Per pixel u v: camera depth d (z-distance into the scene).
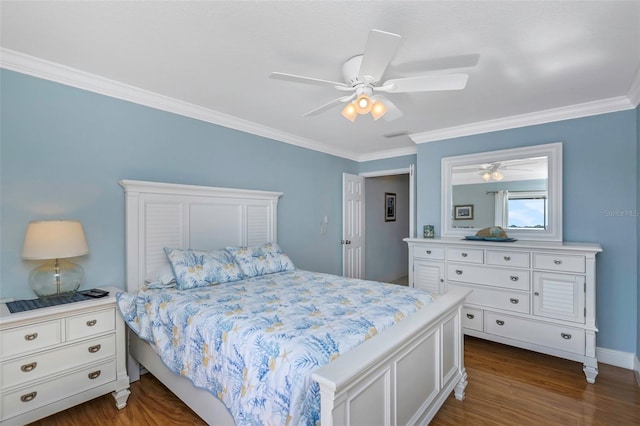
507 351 3.11
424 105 2.86
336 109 3.00
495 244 3.04
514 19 1.61
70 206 2.27
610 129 2.79
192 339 1.81
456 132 3.60
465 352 3.09
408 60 2.01
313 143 4.30
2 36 1.79
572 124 2.97
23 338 1.79
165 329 2.03
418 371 1.75
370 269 5.82
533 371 2.69
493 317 3.07
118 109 2.51
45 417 2.03
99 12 1.57
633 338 2.70
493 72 2.19
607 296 2.82
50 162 2.19
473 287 3.21
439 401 1.97
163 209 2.73
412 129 3.67
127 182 2.44
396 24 1.65
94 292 2.24
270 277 2.88
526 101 2.77
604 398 2.27
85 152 2.34
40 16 1.60
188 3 1.50
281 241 3.91
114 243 2.49
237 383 1.49
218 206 3.15
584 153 2.92
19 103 2.06
